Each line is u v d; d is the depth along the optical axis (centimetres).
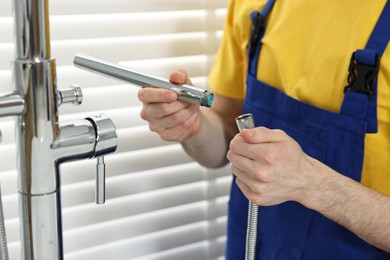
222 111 125
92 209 124
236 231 115
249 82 112
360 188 87
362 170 92
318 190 85
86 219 123
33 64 65
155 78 78
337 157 93
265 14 109
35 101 66
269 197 82
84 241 124
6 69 109
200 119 114
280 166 80
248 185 83
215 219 140
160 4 120
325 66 96
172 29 124
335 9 97
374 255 94
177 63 127
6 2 107
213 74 125
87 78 117
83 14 113
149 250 133
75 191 121
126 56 120
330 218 89
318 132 96
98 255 127
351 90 91
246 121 80
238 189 114
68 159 71
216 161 122
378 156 90
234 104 125
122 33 118
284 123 103
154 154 128
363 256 94
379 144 90
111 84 120
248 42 112
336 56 95
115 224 127
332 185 85
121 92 121
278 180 81
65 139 69
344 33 95
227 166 139
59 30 113
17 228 117
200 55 129
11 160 113
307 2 102
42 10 64
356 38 92
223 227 142
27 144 68
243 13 113
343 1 96
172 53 125
